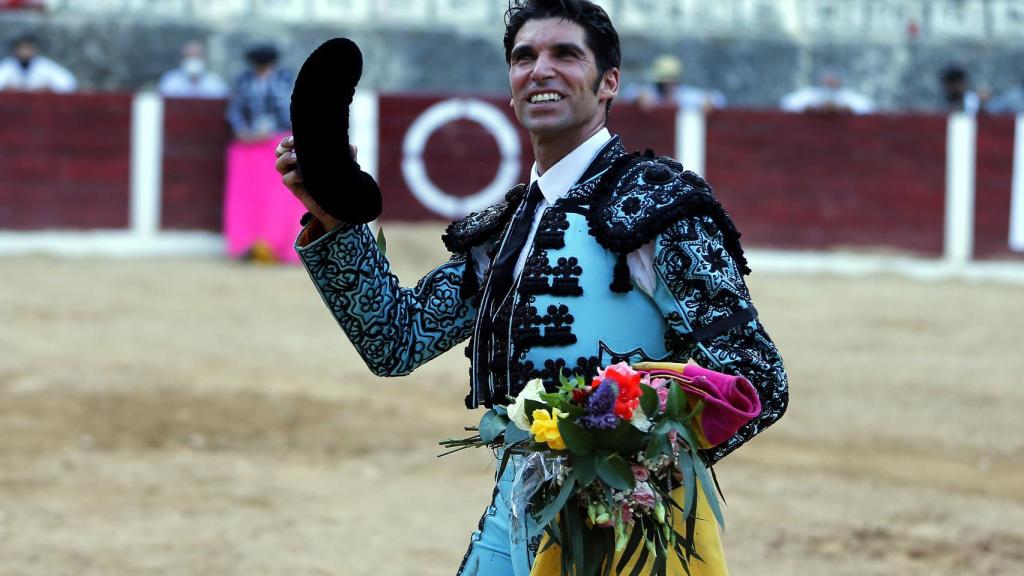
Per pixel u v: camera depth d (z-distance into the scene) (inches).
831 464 523.8
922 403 643.5
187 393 609.6
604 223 188.4
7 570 362.9
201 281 933.8
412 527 422.6
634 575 187.9
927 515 453.1
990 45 1519.4
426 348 209.6
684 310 185.8
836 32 1497.3
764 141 1137.4
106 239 1059.9
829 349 780.0
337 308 201.8
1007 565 398.3
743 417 178.2
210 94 1122.7
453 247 211.2
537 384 185.5
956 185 1152.8
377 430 555.8
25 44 1111.6
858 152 1146.0
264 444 526.9
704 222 186.9
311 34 1393.9
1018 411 633.0
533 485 186.7
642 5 1460.4
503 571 201.3
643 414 179.3
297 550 392.8
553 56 194.2
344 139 186.2
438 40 1418.6
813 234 1143.6
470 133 1115.9
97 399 591.2
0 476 463.5
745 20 1477.6
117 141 1061.8
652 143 1130.7
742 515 443.5
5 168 1043.9
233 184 1034.1
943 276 1142.3
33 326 754.8
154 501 442.3
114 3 1364.4
